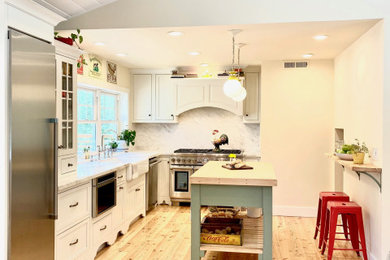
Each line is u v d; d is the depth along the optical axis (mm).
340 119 4941
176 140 6641
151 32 3807
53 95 2658
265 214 3156
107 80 5465
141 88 6406
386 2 3297
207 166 4070
